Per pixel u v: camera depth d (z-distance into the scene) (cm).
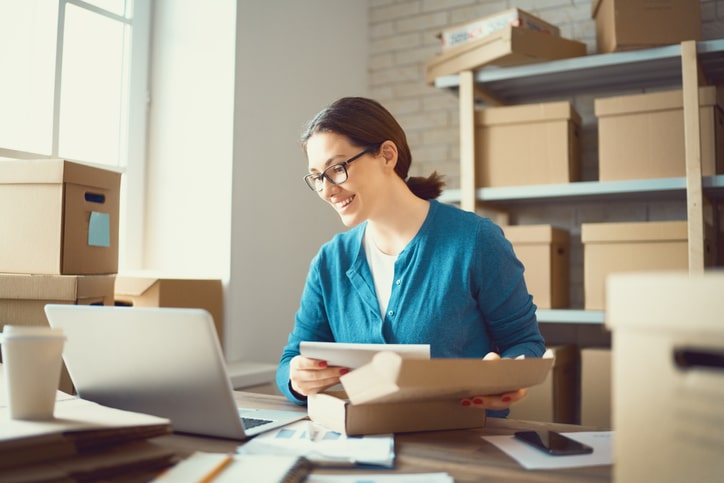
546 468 73
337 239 149
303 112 266
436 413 94
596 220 265
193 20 238
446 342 133
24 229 156
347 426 88
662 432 48
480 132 245
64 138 218
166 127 242
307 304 148
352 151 129
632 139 220
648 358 49
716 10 248
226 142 229
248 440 87
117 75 237
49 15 213
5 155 199
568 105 230
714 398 46
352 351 95
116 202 173
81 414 79
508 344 137
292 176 258
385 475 70
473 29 242
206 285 212
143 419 77
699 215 203
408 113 307
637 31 215
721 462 45
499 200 263
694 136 205
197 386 86
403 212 138
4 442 63
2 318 151
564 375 238
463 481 68
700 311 46
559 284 243
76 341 95
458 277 134
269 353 243
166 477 67
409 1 309
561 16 274
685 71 208
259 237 239
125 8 239
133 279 194
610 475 70
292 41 261
